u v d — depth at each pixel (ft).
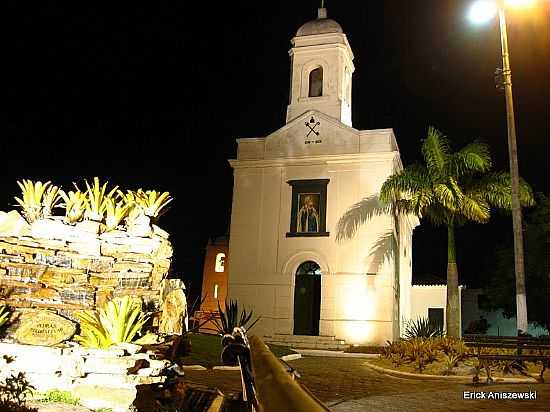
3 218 36.76
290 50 110.93
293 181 97.86
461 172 76.89
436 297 115.03
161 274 41.63
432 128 79.77
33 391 25.94
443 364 47.06
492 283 116.57
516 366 43.80
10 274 34.99
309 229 95.81
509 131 56.65
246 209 99.30
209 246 170.91
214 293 165.89
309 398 5.03
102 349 28.89
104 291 37.63
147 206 44.47
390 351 55.98
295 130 100.89
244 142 102.99
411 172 79.20
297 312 92.94
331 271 92.02
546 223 102.32
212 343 57.36
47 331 32.45
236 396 25.50
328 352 78.54
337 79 106.93
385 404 30.19
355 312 89.04
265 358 8.55
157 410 26.96
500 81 58.80
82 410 24.04
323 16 114.32
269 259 95.81
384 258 90.22
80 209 39.45
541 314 106.32
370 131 96.78
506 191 75.15
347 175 95.76
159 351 35.40
